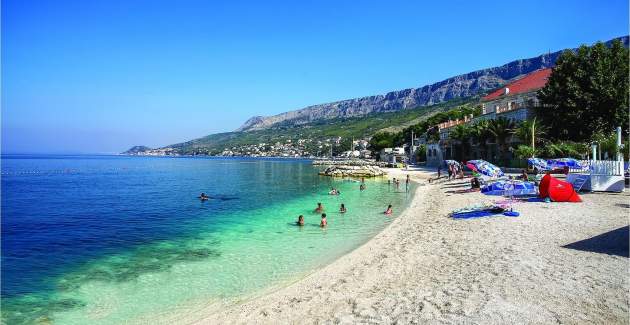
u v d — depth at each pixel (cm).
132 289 1298
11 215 3014
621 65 4941
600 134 4662
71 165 15112
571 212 2005
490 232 1702
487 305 932
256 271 1446
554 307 895
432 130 10781
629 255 1230
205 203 3541
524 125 5091
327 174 7456
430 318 894
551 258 1255
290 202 3469
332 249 1720
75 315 1109
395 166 8881
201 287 1298
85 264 1609
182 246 1886
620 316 834
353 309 996
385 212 2683
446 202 2831
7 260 1683
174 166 13962
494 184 2794
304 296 1126
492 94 8238
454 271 1221
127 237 2139
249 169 10975
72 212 3150
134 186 5628
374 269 1330
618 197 2445
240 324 972
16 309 1152
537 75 7100
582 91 4947
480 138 6147
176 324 1023
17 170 11075
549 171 3925
